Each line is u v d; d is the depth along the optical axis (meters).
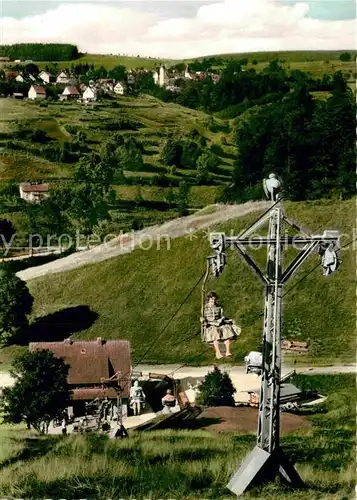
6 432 23.78
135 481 19.42
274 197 15.21
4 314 32.59
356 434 22.55
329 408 25.83
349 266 34.22
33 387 24.06
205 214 36.00
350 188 35.31
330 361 30.20
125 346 28.78
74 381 27.36
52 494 18.95
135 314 33.22
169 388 28.30
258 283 32.59
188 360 30.48
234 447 22.08
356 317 31.92
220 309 16.52
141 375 28.83
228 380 27.41
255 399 26.95
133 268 34.25
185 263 34.53
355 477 18.27
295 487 16.48
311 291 33.66
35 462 20.89
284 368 29.81
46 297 33.66
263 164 36.09
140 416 26.45
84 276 34.59
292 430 23.69
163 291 33.41
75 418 26.02
